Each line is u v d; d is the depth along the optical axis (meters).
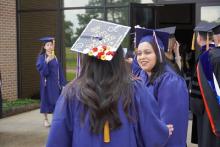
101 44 2.52
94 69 2.45
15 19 12.36
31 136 8.16
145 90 2.53
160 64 3.57
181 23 13.98
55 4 12.12
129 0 11.12
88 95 2.38
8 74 12.10
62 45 12.10
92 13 11.66
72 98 2.45
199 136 4.72
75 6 11.88
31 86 12.51
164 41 3.68
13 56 12.30
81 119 2.40
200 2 9.99
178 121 3.43
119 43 2.51
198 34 5.00
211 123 4.32
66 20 12.02
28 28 12.47
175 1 10.45
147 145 2.49
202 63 4.42
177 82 3.50
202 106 4.58
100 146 2.38
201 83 4.40
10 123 9.55
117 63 2.48
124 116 2.40
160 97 3.48
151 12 10.85
